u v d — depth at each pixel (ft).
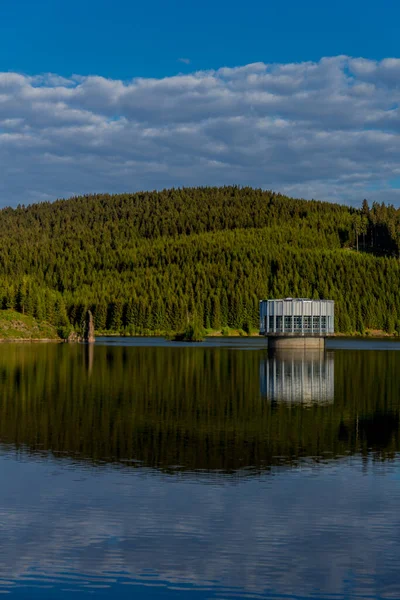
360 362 345.72
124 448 114.42
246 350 485.97
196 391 203.00
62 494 87.35
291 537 73.05
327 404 172.65
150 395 191.62
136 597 60.49
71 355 406.82
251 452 111.86
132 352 447.42
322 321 488.44
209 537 72.95
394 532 74.59
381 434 128.26
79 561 67.21
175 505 83.05
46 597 60.39
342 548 70.23
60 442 119.65
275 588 61.98
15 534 73.72
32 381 233.35
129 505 82.99
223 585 62.44
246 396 190.19
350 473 98.27
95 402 175.11
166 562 66.95
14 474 96.89
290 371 281.95
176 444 117.91
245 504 83.56
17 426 135.74
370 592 61.26
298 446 116.78
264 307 489.67
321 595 60.70
